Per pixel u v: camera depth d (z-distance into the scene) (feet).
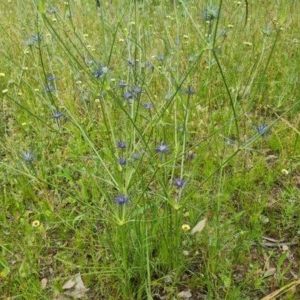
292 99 3.01
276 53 3.34
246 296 1.85
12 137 2.76
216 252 1.88
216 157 2.44
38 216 2.24
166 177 1.98
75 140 2.69
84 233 2.12
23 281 1.89
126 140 2.15
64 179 2.49
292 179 2.43
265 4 3.57
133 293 1.87
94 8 4.23
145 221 1.83
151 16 3.94
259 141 2.63
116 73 2.90
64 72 3.15
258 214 2.10
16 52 3.48
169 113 2.64
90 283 1.95
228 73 3.09
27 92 3.14
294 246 2.10
